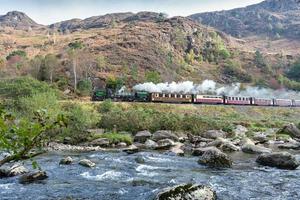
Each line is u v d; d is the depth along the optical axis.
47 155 30.50
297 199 17.25
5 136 5.10
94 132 42.16
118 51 154.00
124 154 31.69
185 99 80.38
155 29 196.62
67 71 118.81
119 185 19.83
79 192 18.28
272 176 22.44
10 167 21.78
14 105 43.31
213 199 15.68
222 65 185.12
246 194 17.98
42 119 5.58
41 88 70.31
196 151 31.31
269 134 51.84
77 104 64.06
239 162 27.78
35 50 179.12
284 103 95.50
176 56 179.50
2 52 181.75
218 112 79.88
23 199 16.88
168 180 21.12
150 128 47.66
